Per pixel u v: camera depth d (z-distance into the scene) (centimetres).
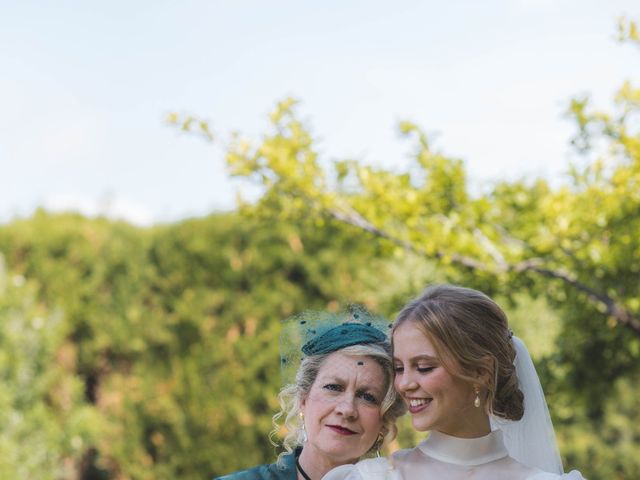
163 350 844
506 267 492
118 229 889
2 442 718
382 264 720
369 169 525
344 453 284
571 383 556
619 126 481
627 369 561
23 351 789
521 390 273
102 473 884
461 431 246
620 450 748
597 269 493
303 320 304
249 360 798
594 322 530
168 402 822
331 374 287
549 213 489
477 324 246
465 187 525
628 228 478
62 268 886
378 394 286
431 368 244
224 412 798
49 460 770
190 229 842
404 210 502
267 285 807
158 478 823
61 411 834
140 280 860
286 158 516
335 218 539
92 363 879
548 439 273
